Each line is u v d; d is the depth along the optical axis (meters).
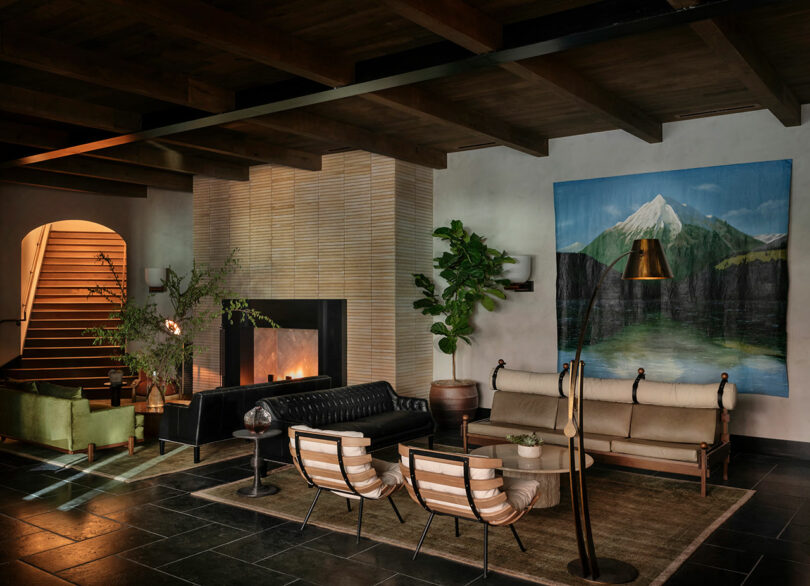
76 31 4.73
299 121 6.96
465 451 7.02
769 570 4.23
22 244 11.62
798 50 5.36
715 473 6.49
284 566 4.30
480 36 4.38
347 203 9.23
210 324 10.70
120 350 11.54
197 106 5.76
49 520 5.17
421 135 8.16
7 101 5.85
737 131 7.26
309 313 9.52
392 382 8.81
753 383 7.19
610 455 6.24
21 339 11.12
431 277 9.44
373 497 4.69
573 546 4.61
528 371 7.83
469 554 4.48
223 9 4.36
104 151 8.12
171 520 5.16
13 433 7.47
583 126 7.75
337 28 4.67
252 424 5.73
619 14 4.13
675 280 7.60
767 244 7.11
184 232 11.70
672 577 4.12
